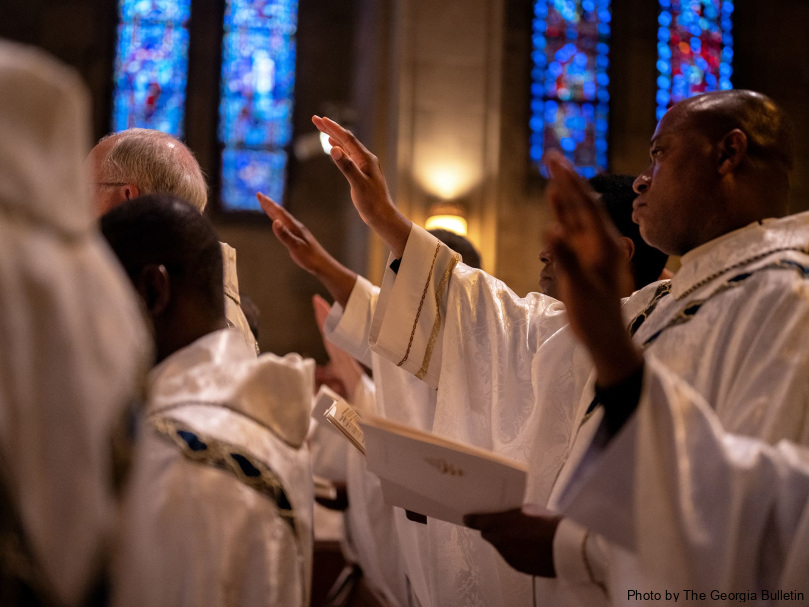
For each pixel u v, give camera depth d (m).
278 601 1.08
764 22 9.02
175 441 1.09
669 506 1.13
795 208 8.66
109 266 0.87
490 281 2.04
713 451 1.15
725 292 1.47
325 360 8.68
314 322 8.76
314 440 3.06
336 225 8.91
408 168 7.31
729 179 1.54
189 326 1.26
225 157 8.84
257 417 1.19
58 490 0.78
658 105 8.73
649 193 1.61
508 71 8.60
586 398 1.65
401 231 2.03
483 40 7.60
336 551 3.40
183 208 1.30
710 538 1.12
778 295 1.37
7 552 0.77
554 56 8.69
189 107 8.80
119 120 8.66
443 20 7.57
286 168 8.90
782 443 1.20
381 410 2.12
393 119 7.52
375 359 2.16
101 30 8.77
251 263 8.73
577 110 8.65
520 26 8.67
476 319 1.99
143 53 8.81
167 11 8.91
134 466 0.90
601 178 2.39
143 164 1.81
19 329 0.77
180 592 1.01
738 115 1.56
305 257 2.23
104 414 0.81
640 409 1.14
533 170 8.50
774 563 1.16
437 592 1.84
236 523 1.07
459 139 7.43
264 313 8.69
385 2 7.98
